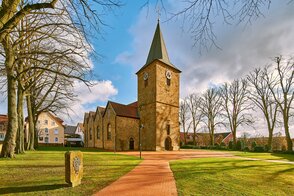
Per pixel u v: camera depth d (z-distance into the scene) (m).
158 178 10.05
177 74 43.06
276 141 52.88
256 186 8.79
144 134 40.41
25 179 9.16
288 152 31.06
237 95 44.00
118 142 38.66
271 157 23.95
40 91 30.34
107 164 15.09
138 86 43.81
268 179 10.29
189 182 9.17
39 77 22.77
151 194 7.37
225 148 43.91
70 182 8.11
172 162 17.25
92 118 54.56
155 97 37.88
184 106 59.88
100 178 9.88
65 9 7.40
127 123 40.50
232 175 11.07
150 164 15.70
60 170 11.47
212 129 49.44
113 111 40.09
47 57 13.49
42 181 8.84
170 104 40.47
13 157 16.66
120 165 14.73
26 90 22.58
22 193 7.07
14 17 6.77
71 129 87.75
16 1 6.50
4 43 13.30
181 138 72.81
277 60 33.88
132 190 7.86
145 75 41.41
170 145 39.16
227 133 72.75
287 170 13.19
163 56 41.03
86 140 60.19
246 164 16.12
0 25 6.47
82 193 7.30
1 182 8.59
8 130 16.73
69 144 68.06
